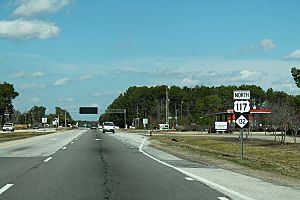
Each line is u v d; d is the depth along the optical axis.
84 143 43.28
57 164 20.88
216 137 60.44
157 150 33.66
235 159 25.17
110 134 78.25
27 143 42.44
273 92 171.62
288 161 25.02
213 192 12.66
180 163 22.34
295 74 46.00
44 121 107.06
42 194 12.03
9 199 11.20
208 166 20.98
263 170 19.58
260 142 44.28
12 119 174.62
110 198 11.49
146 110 175.00
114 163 21.88
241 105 23.86
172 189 13.20
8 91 165.38
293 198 11.66
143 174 17.14
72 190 12.80
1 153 28.36
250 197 11.80
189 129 107.06
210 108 159.00
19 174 16.70
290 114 55.12
